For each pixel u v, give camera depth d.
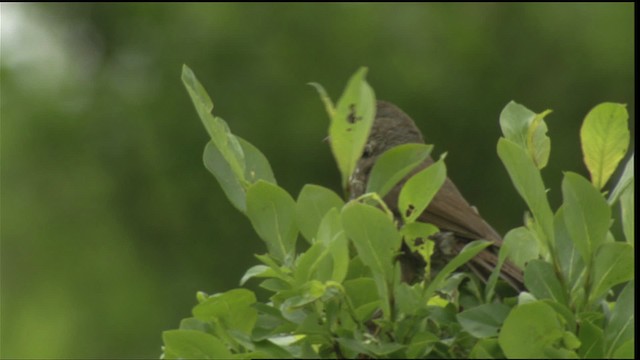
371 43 16.52
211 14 16.80
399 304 3.97
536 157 4.39
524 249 4.47
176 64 16.84
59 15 17.42
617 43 16.02
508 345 3.78
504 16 16.61
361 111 3.77
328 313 4.02
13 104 16.89
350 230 3.94
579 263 4.06
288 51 16.55
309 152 16.02
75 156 16.83
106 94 17.00
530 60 16.45
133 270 16.39
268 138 16.12
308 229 4.19
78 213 16.66
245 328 4.21
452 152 16.38
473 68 16.47
